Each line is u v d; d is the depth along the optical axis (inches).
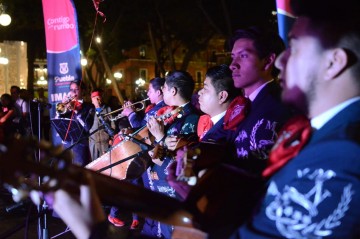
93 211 45.8
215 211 55.3
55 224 240.8
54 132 263.9
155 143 137.7
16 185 37.6
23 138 37.9
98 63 1118.4
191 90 154.0
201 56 1401.3
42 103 164.6
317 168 42.0
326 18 45.3
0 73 558.6
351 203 40.1
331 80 45.6
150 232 139.5
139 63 1540.4
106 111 292.0
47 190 39.1
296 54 47.1
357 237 40.3
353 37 44.8
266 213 44.3
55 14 255.8
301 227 41.5
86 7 730.8
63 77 257.4
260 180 56.6
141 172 165.0
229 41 95.2
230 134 89.0
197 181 66.6
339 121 44.5
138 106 307.1
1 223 238.1
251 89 90.7
